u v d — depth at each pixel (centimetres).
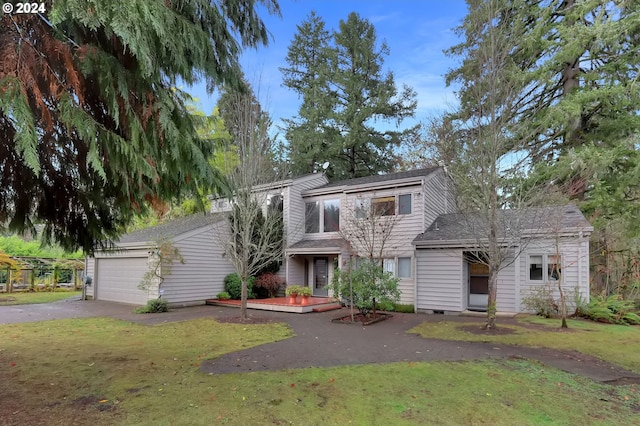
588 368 595
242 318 1095
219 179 414
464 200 1541
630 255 1348
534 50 1412
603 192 1309
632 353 689
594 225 1349
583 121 1446
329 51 2484
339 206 1614
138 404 439
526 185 1221
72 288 2172
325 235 1639
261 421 395
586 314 1075
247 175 1136
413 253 1343
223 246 1219
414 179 1380
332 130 2455
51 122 289
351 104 2359
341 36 2470
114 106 302
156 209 439
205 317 1147
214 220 1581
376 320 1081
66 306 1438
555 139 1497
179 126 370
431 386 505
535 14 1438
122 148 309
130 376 547
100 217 496
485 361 634
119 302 1561
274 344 775
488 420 400
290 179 1636
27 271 2086
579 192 1405
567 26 1381
